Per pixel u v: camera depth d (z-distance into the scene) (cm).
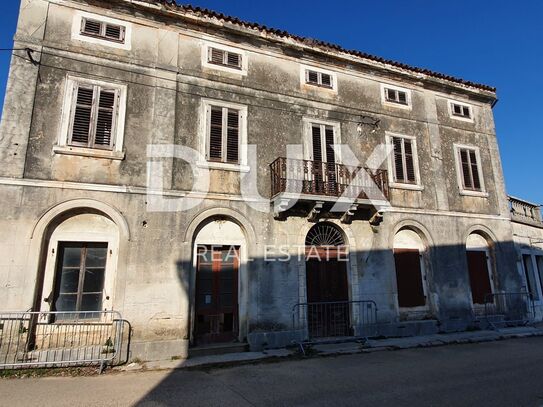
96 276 833
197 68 1015
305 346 912
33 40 859
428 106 1351
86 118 876
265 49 1117
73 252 827
